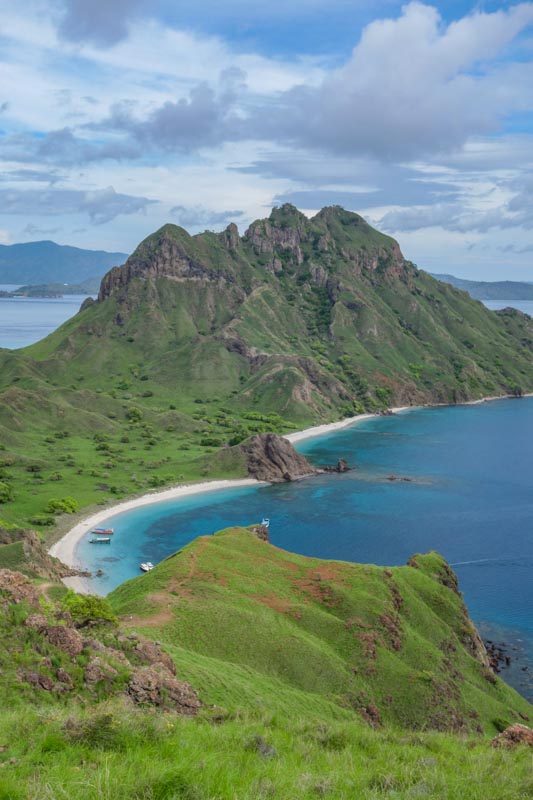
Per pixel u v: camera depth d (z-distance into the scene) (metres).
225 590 94.12
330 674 79.62
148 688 37.53
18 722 23.14
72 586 134.50
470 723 83.06
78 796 16.52
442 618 109.31
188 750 20.73
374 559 154.62
